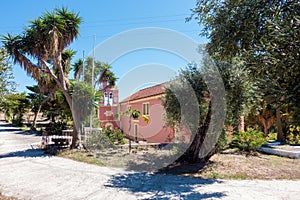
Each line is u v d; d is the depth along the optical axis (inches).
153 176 265.1
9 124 1300.4
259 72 97.5
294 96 80.8
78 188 219.0
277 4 116.1
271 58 90.7
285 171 286.0
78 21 404.8
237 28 132.6
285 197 195.6
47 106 890.1
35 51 397.1
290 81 84.9
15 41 378.6
